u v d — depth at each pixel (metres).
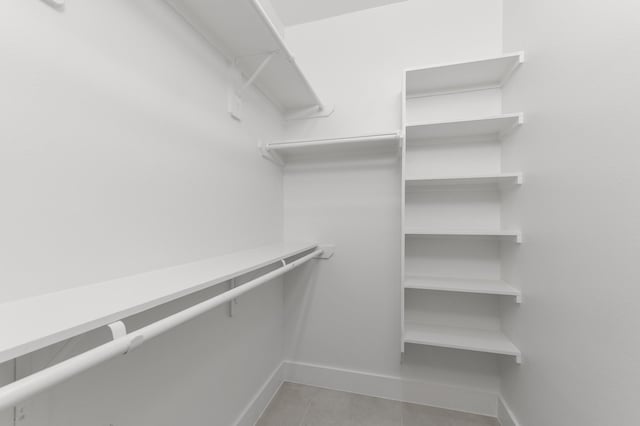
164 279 0.66
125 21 0.71
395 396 1.59
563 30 0.90
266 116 1.53
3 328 0.36
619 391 0.65
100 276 0.63
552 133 0.97
